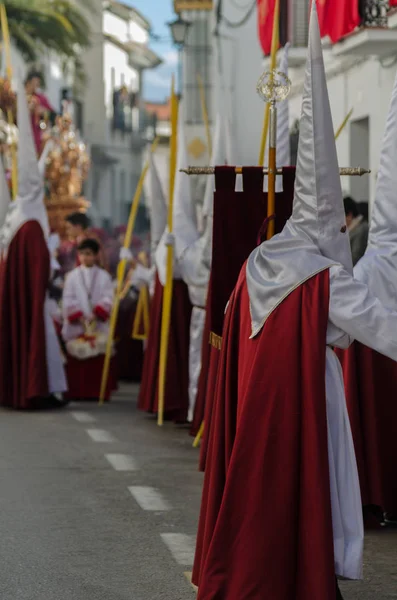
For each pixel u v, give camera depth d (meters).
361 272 13.93
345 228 10.17
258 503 9.77
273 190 12.30
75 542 13.65
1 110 46.38
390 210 14.07
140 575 12.26
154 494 16.45
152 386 25.06
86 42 81.38
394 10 28.92
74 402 28.80
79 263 29.78
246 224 13.21
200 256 21.73
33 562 12.74
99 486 17.03
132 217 28.95
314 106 10.10
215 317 13.27
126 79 130.75
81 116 116.25
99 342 28.62
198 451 20.42
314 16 10.12
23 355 26.72
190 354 23.38
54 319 28.73
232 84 55.53
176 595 11.54
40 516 15.01
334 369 10.12
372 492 14.58
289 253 10.15
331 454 9.93
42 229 27.38
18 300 26.94
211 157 22.80
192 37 75.94
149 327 25.36
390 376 14.68
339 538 9.88
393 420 14.62
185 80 76.25
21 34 74.38
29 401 26.72
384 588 11.88
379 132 31.84
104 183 122.56
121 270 28.83
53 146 51.66
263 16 37.66
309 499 9.68
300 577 9.67
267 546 9.71
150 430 23.17
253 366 9.96
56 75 98.25
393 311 9.92
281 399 9.84
